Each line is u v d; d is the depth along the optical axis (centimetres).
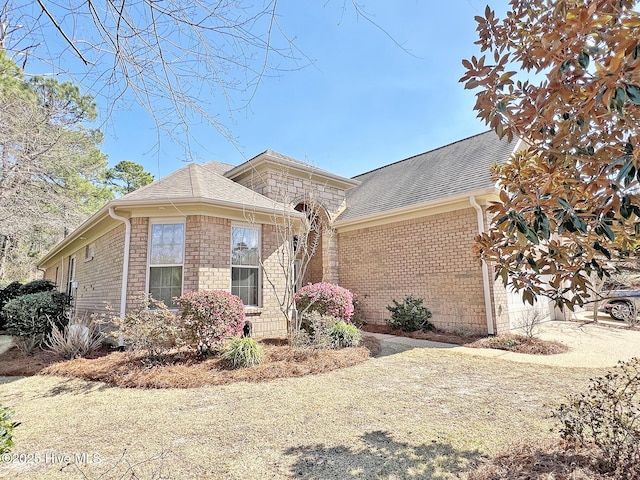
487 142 1213
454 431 368
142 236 823
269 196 1225
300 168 1292
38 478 296
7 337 1165
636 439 259
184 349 715
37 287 1428
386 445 341
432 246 1068
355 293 1282
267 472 297
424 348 813
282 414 426
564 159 231
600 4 196
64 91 821
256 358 636
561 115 235
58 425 402
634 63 170
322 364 636
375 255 1236
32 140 845
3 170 832
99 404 470
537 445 318
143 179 2497
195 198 799
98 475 297
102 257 984
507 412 417
